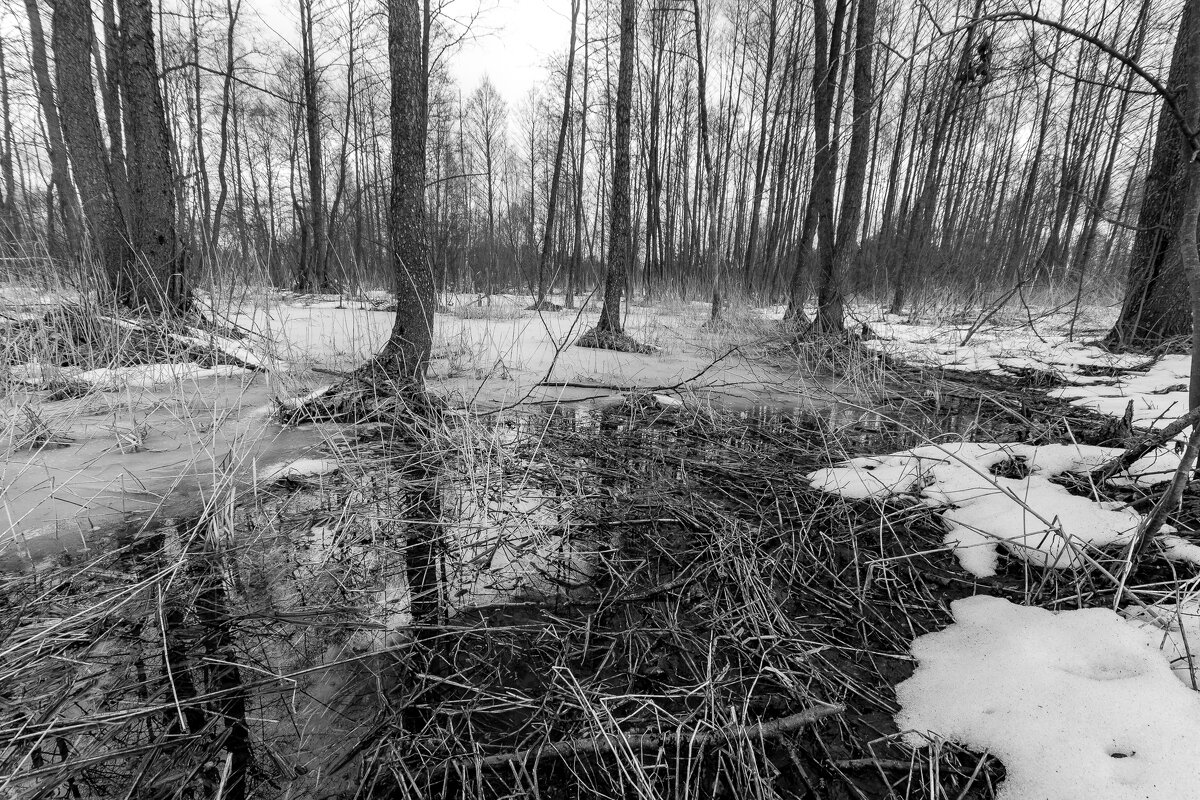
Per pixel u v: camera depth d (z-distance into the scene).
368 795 1.19
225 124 15.60
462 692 1.52
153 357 4.61
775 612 1.84
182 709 1.42
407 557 2.28
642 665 1.62
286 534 2.40
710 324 8.25
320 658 1.64
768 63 14.12
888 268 13.66
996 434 3.72
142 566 2.09
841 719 1.40
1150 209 5.94
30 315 4.24
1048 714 1.28
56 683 1.49
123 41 5.29
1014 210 12.36
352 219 20.64
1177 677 1.38
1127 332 6.33
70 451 3.22
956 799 1.17
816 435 3.97
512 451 3.41
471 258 18.42
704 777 1.26
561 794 1.21
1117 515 2.15
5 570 2.04
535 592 2.03
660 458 3.39
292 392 4.23
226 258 4.71
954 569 2.11
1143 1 7.95
